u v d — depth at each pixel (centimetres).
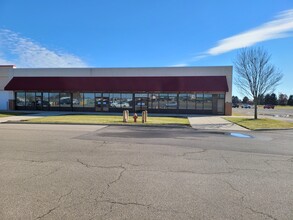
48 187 543
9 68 3753
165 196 501
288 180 613
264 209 448
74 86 3522
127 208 445
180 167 717
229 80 3353
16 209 436
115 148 986
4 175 625
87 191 522
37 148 970
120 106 3581
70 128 1686
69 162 758
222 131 1644
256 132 1627
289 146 1091
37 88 3581
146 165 734
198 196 504
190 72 3391
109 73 3544
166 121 2208
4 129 1602
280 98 12950
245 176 640
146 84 3397
